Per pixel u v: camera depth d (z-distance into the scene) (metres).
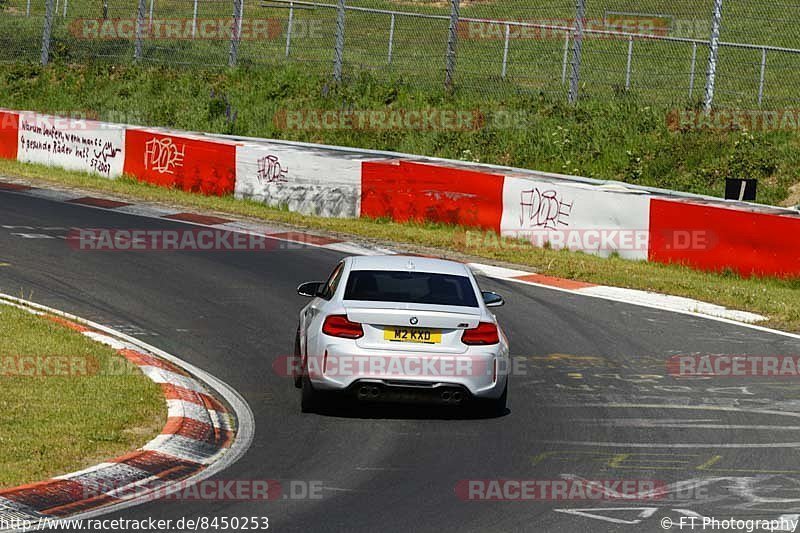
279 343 49.41
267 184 88.94
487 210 80.12
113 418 35.53
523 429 37.41
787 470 33.03
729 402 41.75
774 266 68.81
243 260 67.88
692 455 34.56
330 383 37.00
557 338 51.91
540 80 125.81
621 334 53.34
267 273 64.50
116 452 32.41
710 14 162.12
